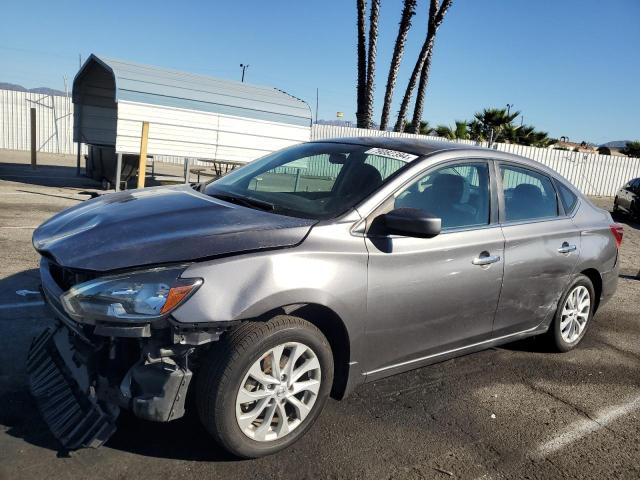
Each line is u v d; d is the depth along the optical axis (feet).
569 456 10.85
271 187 12.57
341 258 10.11
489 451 10.75
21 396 10.95
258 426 9.68
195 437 10.18
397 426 11.31
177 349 8.82
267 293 9.11
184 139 40.50
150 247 9.16
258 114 43.60
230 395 8.97
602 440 11.56
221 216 10.44
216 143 42.06
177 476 9.09
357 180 11.62
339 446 10.40
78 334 9.18
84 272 9.00
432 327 11.85
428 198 11.88
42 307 15.64
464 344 12.85
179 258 8.98
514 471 10.17
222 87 43.24
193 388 9.35
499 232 13.01
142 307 8.54
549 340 15.66
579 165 79.66
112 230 9.91
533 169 14.76
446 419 11.80
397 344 11.34
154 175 56.85
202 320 8.63
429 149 12.76
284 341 9.44
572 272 15.15
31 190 38.63
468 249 12.12
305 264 9.67
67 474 8.86
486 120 85.71
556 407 12.87
